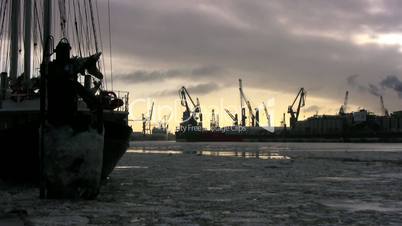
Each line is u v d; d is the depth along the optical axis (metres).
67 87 15.57
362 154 65.19
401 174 28.23
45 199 15.65
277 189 19.88
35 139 18.03
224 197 17.17
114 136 20.33
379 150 90.38
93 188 15.97
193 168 33.03
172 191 19.00
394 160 47.25
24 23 26.53
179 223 11.80
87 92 15.95
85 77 20.44
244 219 12.50
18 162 18.80
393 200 16.50
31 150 18.28
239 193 18.44
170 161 42.97
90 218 12.31
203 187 20.52
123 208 14.17
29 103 22.12
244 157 53.00
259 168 33.19
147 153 65.69
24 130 18.11
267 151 79.31
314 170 31.50
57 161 15.54
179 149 91.81
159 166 35.34
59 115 15.56
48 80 15.61
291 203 15.62
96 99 16.05
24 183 19.62
